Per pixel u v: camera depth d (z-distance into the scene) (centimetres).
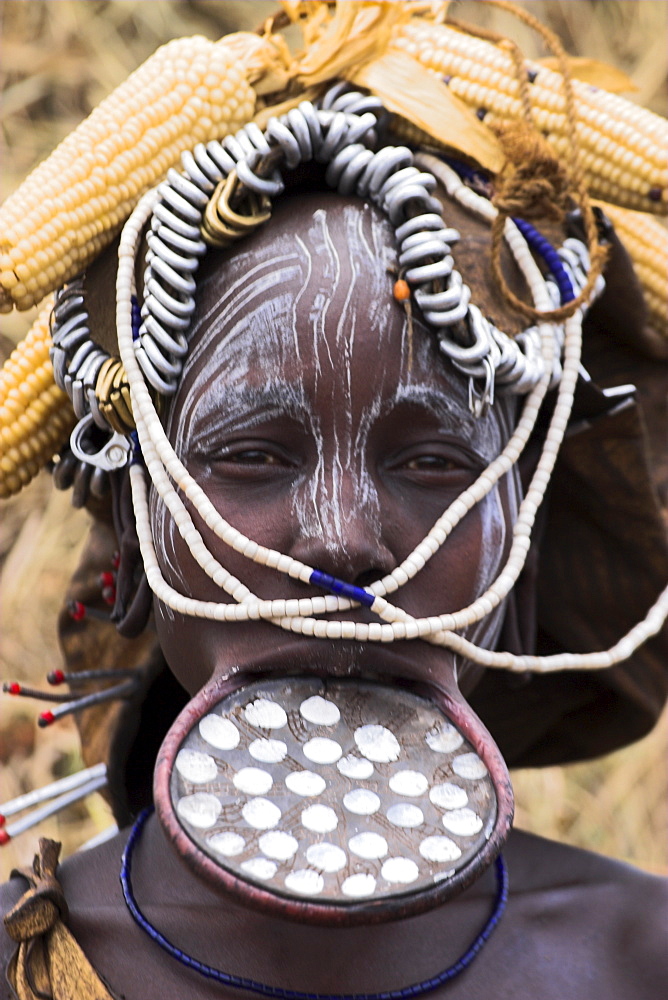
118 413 182
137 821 192
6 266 176
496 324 180
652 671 230
